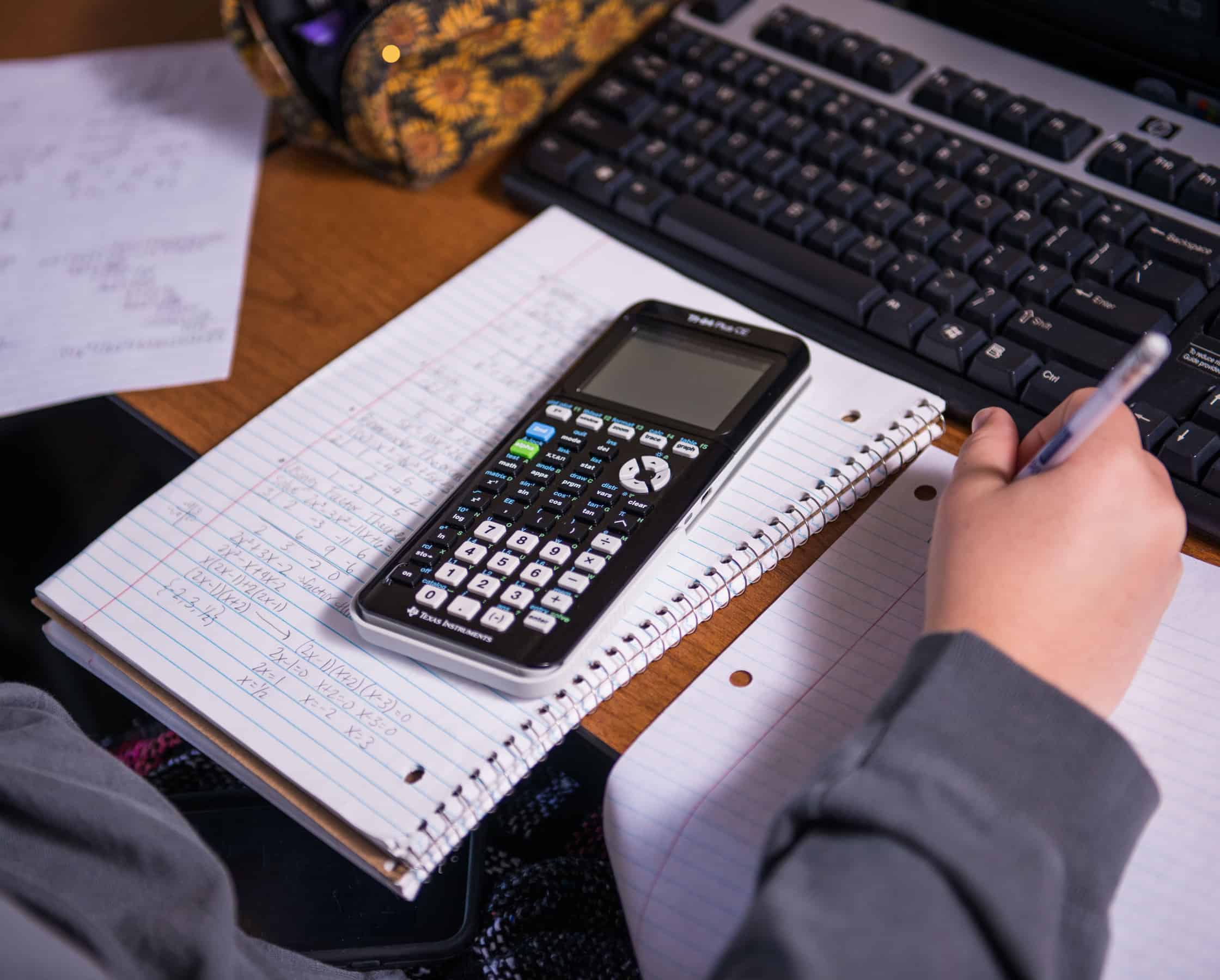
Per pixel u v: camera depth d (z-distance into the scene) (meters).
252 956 0.40
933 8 0.67
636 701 0.44
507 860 0.64
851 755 0.35
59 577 0.49
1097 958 0.33
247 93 0.76
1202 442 0.47
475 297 0.60
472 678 0.43
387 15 0.58
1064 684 0.39
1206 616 0.45
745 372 0.52
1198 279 0.52
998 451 0.46
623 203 0.62
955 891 0.32
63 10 0.85
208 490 0.52
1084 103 0.60
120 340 0.60
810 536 0.49
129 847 0.36
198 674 0.45
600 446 0.49
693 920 0.39
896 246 0.56
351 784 0.41
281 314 0.61
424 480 0.52
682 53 0.67
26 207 0.69
